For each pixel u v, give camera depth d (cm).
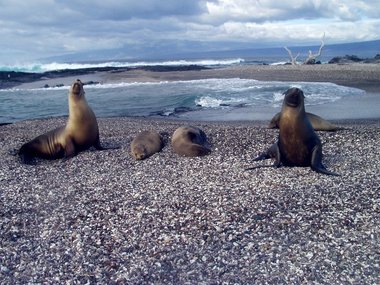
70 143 523
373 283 218
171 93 1280
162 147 540
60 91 1543
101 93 1395
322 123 595
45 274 247
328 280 223
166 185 384
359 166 416
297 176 388
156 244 273
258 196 338
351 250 250
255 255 252
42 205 355
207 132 605
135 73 2141
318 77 1520
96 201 354
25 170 470
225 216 304
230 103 1028
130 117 889
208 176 403
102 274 244
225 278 231
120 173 437
